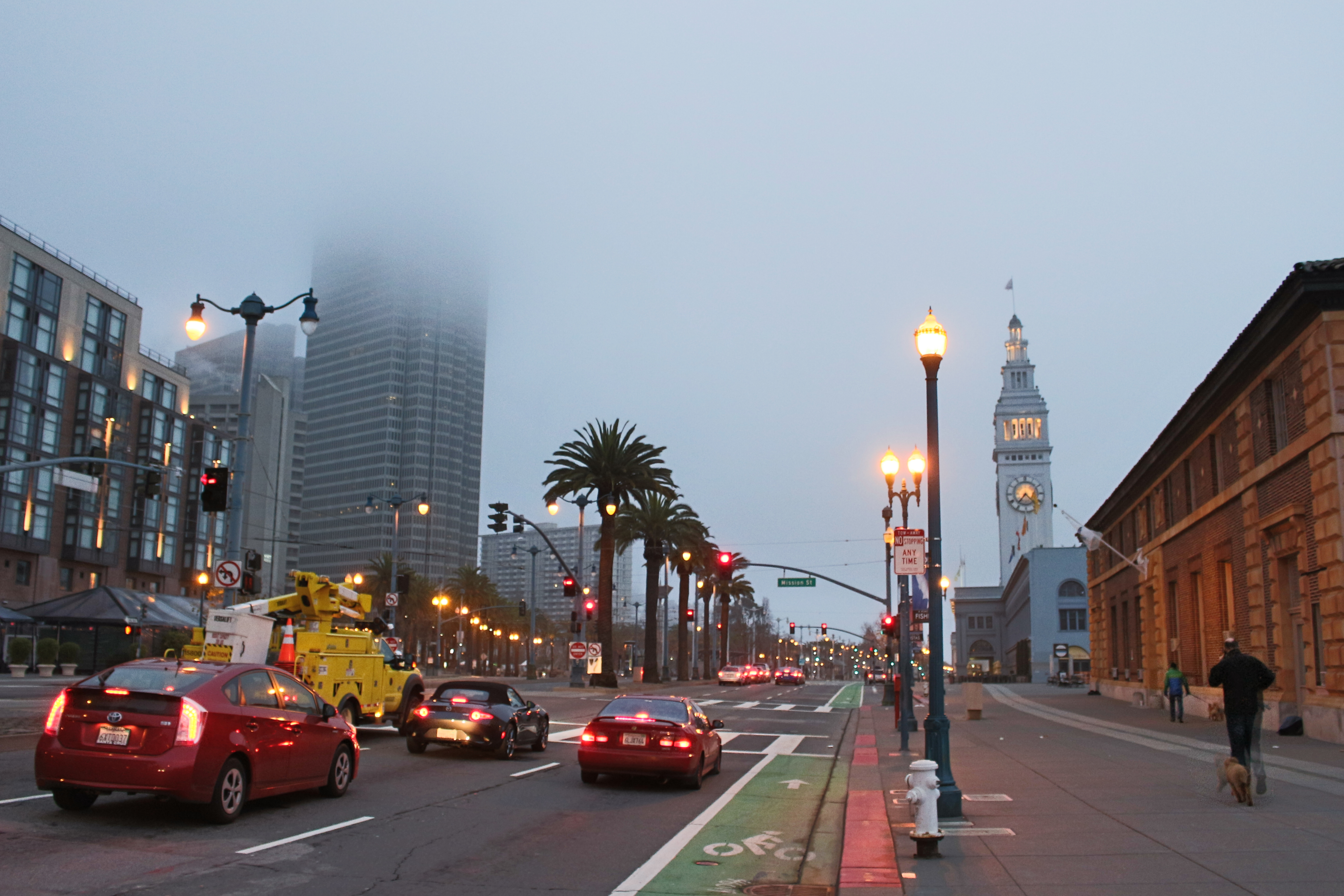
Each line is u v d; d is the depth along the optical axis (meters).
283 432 148.25
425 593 105.56
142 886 8.05
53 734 10.48
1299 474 22.38
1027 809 12.25
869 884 8.45
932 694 12.20
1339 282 20.28
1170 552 36.22
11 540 71.44
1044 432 146.62
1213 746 21.02
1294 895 7.62
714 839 11.28
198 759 10.38
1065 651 73.69
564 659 131.00
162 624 67.88
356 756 13.68
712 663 142.75
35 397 74.75
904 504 33.94
